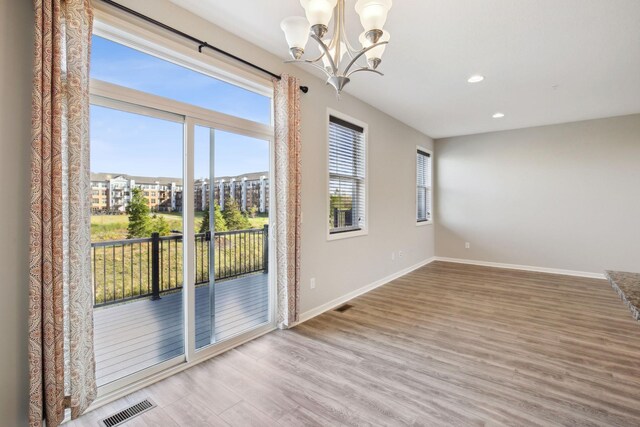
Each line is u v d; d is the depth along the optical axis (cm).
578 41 271
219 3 223
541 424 178
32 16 167
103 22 189
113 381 208
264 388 214
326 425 179
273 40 274
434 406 195
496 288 462
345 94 399
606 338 290
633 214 495
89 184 179
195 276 248
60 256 163
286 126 295
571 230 541
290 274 306
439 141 673
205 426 178
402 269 547
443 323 329
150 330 263
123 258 232
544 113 484
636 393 206
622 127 498
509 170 594
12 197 162
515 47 282
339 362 249
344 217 412
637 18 236
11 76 161
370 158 454
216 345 263
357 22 243
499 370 236
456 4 221
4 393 162
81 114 170
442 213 672
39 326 158
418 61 310
